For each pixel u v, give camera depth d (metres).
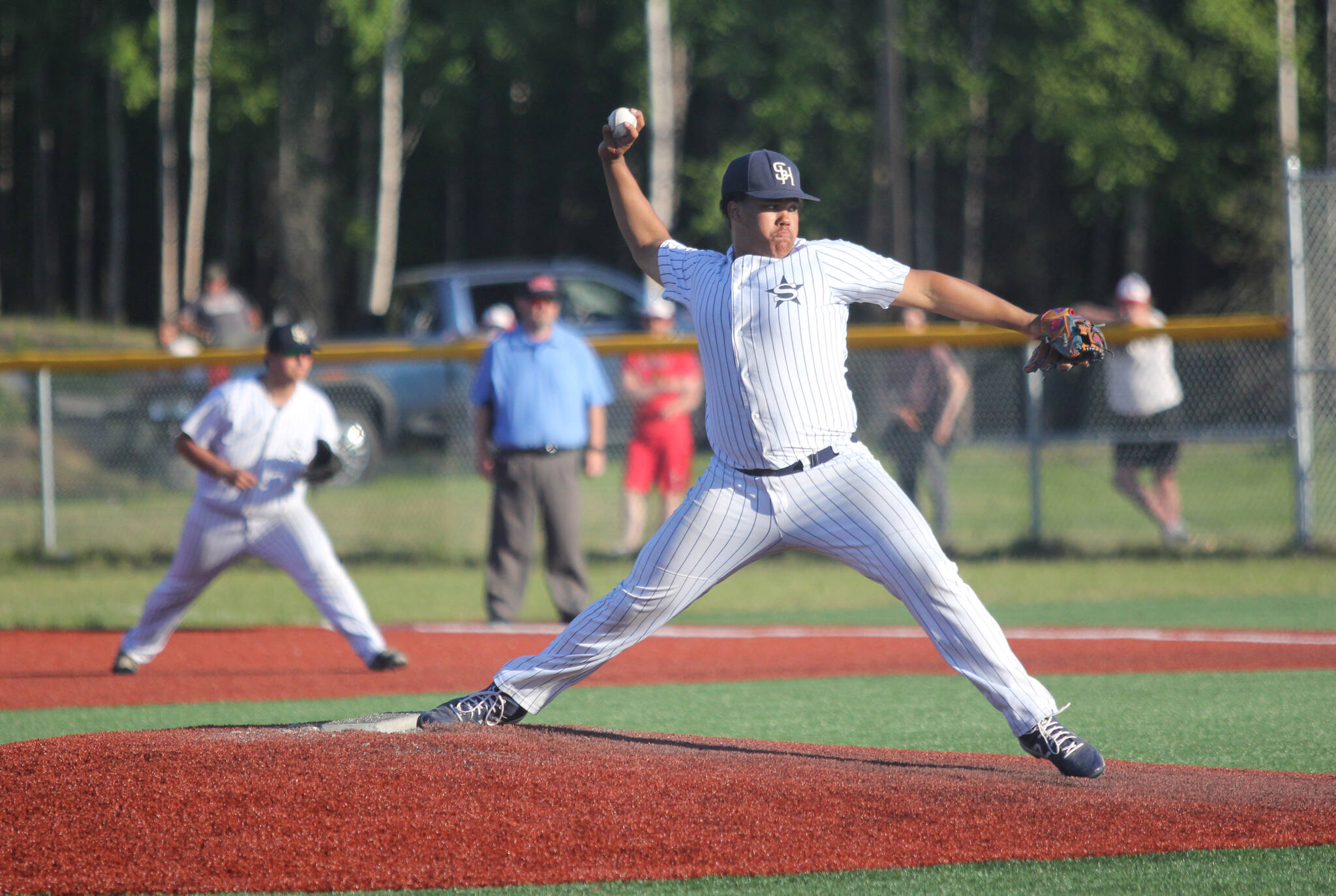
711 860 12.02
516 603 30.44
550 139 129.62
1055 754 14.28
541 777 13.56
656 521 45.38
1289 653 24.95
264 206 122.25
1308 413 38.81
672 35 103.62
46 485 44.62
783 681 23.09
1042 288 127.06
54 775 13.55
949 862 11.98
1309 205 38.75
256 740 14.54
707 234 105.31
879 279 14.08
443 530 45.75
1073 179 110.44
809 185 109.38
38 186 125.94
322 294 111.94
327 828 12.52
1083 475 46.88
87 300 125.06
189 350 47.31
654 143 95.06
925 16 109.44
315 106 112.94
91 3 118.94
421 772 13.59
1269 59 105.38
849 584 37.97
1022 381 44.22
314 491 50.31
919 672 24.00
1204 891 11.28
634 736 15.94
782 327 13.86
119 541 45.19
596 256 131.38
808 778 13.93
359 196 120.12
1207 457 47.44
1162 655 25.12
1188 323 39.84
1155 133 105.81
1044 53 107.75
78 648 28.25
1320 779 14.55
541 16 113.38
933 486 42.69
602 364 47.09
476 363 44.88
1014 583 35.94
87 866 11.98
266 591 38.25
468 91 114.94
